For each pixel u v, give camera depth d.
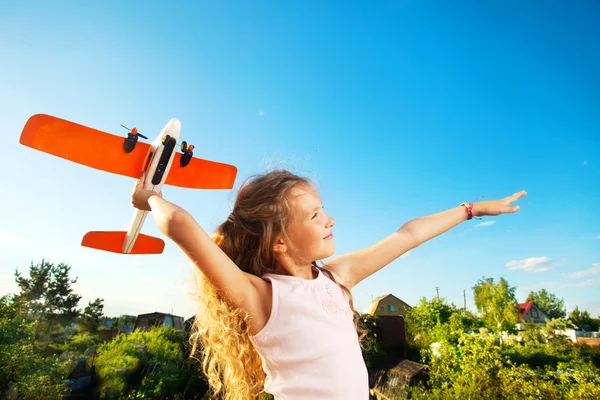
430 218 1.61
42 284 43.97
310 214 1.28
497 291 39.25
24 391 15.63
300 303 1.10
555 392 9.53
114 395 20.03
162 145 3.62
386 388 18.61
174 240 0.95
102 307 48.44
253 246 1.34
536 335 29.03
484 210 1.65
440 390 12.04
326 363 1.05
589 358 21.27
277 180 1.34
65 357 23.58
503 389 10.30
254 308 1.07
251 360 1.28
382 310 41.50
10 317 16.59
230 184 5.22
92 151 3.93
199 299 1.36
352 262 1.47
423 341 26.97
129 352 24.16
